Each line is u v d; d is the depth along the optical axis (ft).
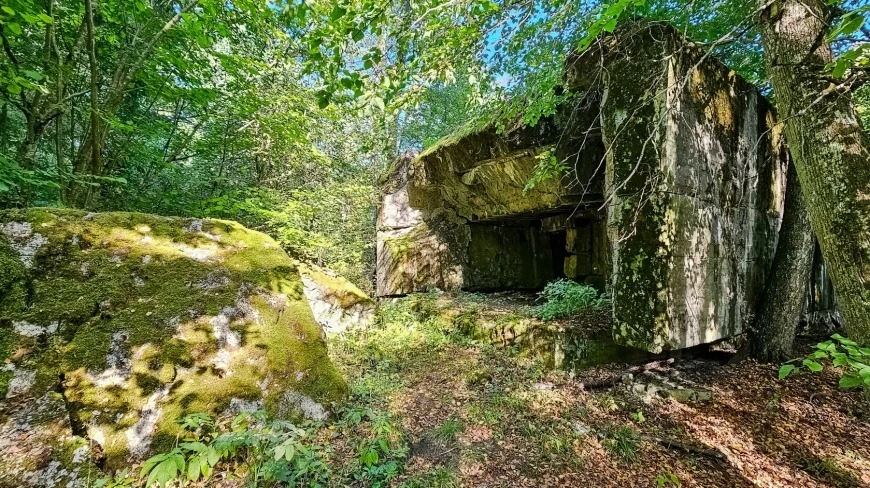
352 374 13.51
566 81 14.24
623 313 12.21
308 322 11.90
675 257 11.50
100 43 18.89
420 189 26.13
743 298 15.51
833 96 8.91
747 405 12.22
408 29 9.41
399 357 15.67
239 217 25.11
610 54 12.65
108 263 9.82
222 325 10.28
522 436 10.35
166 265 10.59
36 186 16.33
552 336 15.02
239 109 21.13
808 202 9.34
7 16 11.23
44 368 7.76
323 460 8.54
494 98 17.92
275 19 18.61
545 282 29.50
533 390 12.94
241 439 7.85
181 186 23.84
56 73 15.58
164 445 8.25
